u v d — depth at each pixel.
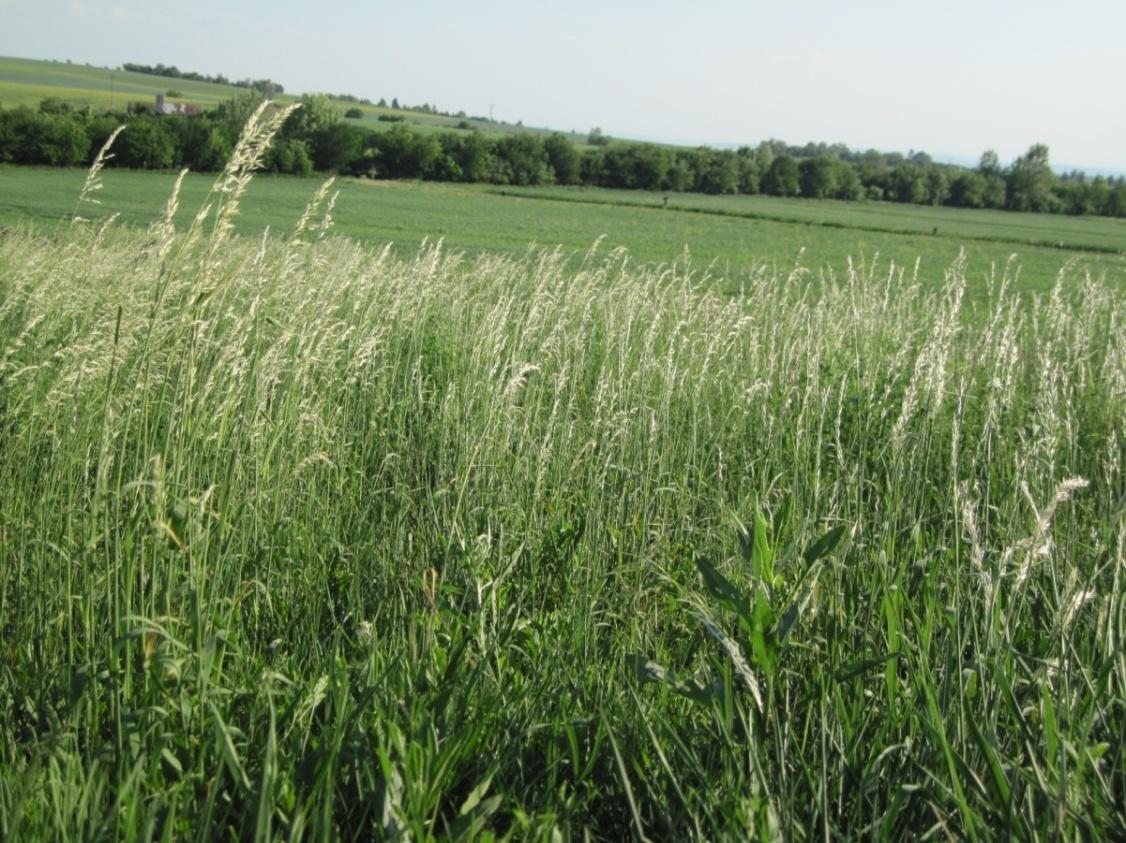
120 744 2.69
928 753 2.84
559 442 5.39
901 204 117.69
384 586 3.94
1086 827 2.54
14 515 4.11
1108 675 2.96
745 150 123.88
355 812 2.70
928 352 5.45
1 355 5.52
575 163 101.25
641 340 7.71
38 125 59.50
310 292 5.58
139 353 4.42
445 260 10.66
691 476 5.52
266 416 4.34
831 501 4.60
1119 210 118.38
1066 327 8.96
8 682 3.19
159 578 3.41
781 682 3.22
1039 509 4.39
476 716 2.91
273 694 3.06
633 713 3.06
